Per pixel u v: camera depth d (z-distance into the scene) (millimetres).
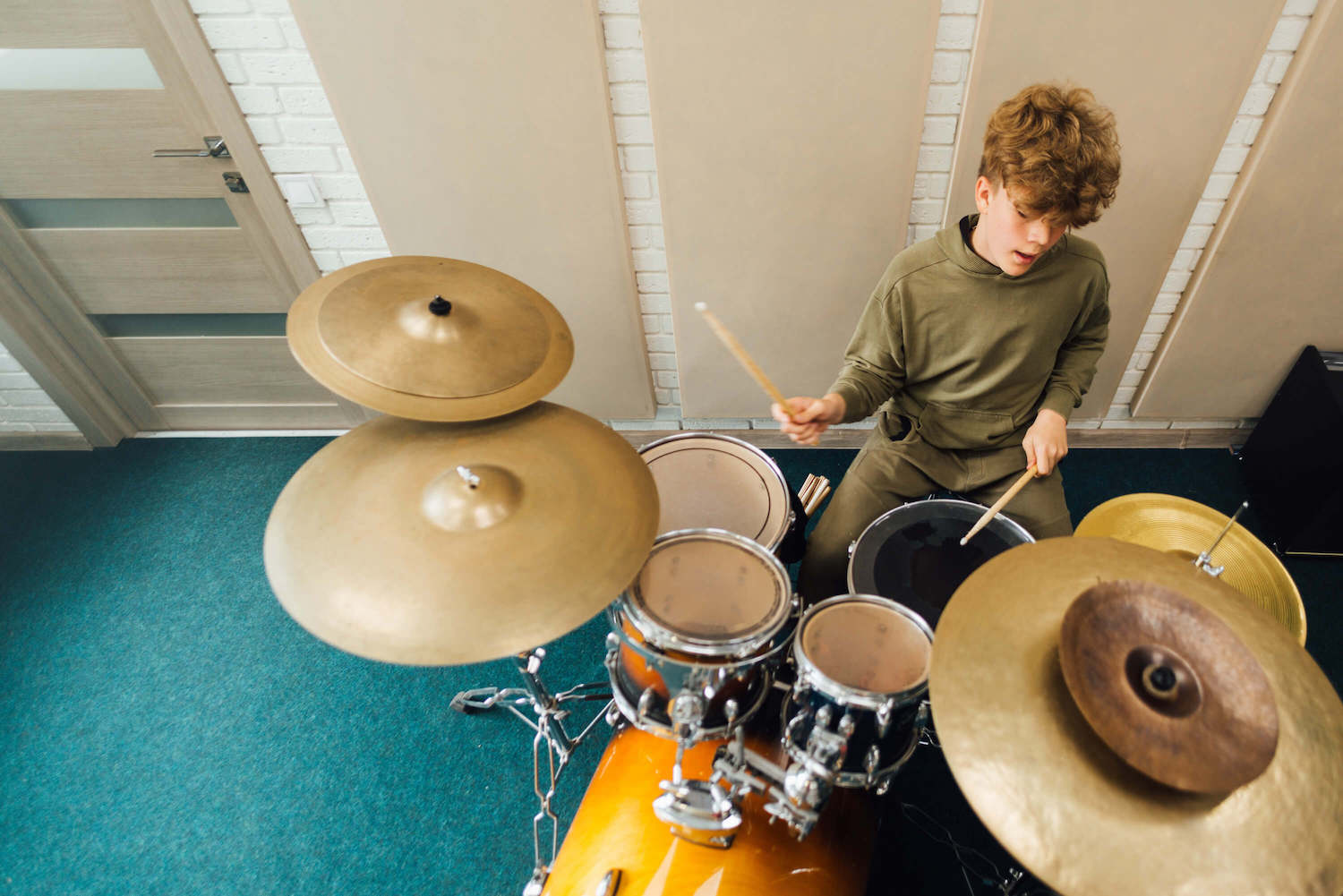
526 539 908
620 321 2033
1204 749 678
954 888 1370
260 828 1514
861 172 1696
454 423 1072
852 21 1477
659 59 1552
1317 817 691
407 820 1517
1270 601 1285
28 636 1878
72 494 2260
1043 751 722
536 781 1315
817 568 1478
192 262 2039
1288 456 1917
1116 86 1537
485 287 1135
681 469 1336
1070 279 1290
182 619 1914
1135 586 762
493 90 1616
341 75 1602
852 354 1458
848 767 944
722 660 914
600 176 1746
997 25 1477
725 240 1838
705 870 946
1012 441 1461
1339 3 1395
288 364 2297
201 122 1753
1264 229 1722
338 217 1909
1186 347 1968
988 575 855
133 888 1433
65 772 1611
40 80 1683
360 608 850
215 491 2268
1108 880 669
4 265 2004
